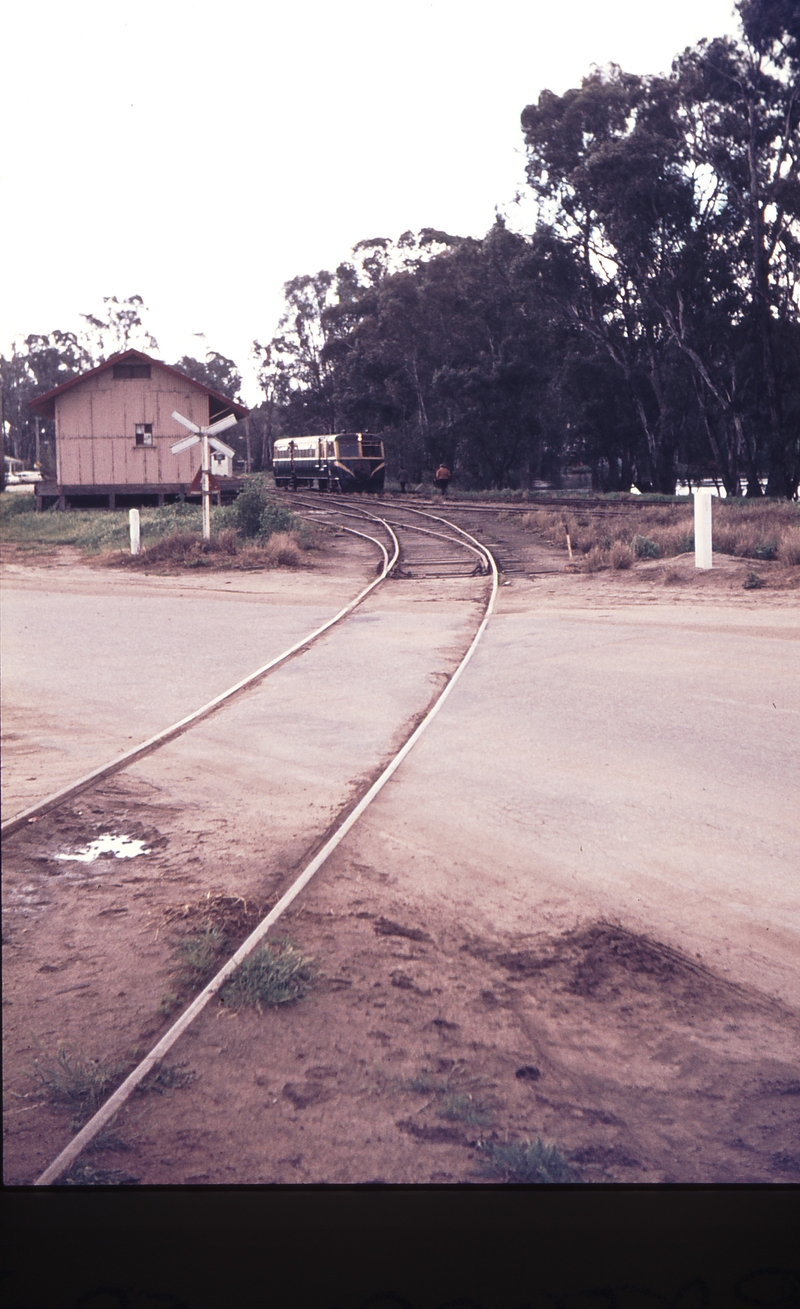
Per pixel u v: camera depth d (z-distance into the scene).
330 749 7.74
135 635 13.18
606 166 42.22
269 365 82.25
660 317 46.31
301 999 3.92
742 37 38.03
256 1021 3.74
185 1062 3.45
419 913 4.75
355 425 67.75
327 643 12.50
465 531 27.06
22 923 4.57
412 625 13.79
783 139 39.53
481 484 60.19
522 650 11.65
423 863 5.37
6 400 83.81
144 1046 3.55
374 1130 3.08
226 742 7.98
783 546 17.50
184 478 35.75
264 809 6.29
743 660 10.67
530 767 7.16
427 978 4.13
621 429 50.59
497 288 54.66
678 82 40.72
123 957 4.23
